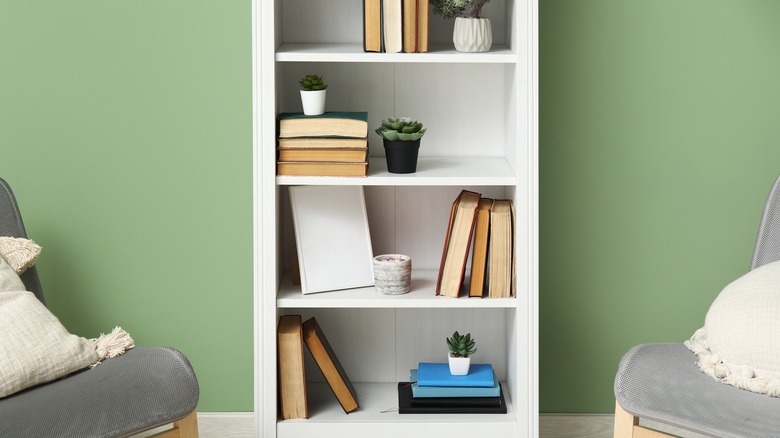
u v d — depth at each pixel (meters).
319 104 2.23
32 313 1.95
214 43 2.42
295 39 2.43
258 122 2.17
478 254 2.27
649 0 2.42
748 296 1.93
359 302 2.25
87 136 2.46
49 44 2.43
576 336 2.55
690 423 1.74
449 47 2.34
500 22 2.43
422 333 2.55
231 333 2.54
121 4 2.41
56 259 2.51
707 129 2.47
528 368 2.26
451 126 2.47
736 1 2.42
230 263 2.51
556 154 2.47
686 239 2.51
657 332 2.54
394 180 2.20
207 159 2.47
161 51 2.43
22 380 1.83
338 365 2.38
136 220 2.50
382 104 2.46
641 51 2.44
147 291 2.53
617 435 1.91
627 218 2.50
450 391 2.32
